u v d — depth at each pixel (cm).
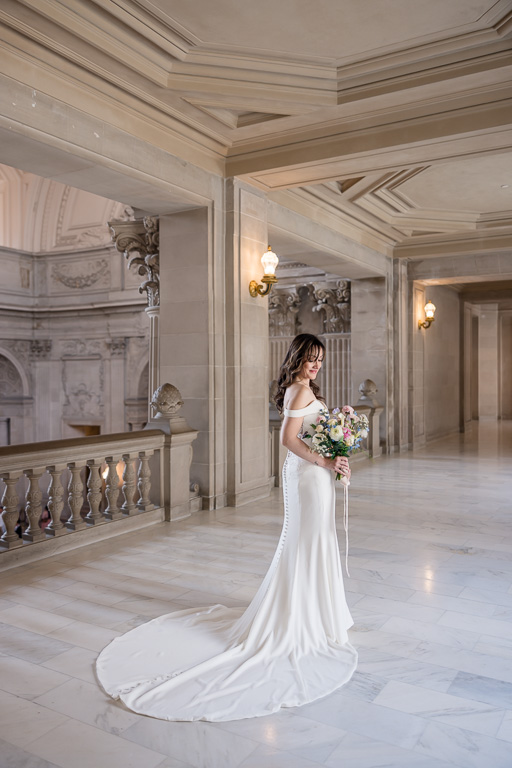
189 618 347
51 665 299
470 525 588
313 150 609
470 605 384
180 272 664
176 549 503
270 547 509
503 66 469
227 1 421
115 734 240
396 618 362
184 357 663
